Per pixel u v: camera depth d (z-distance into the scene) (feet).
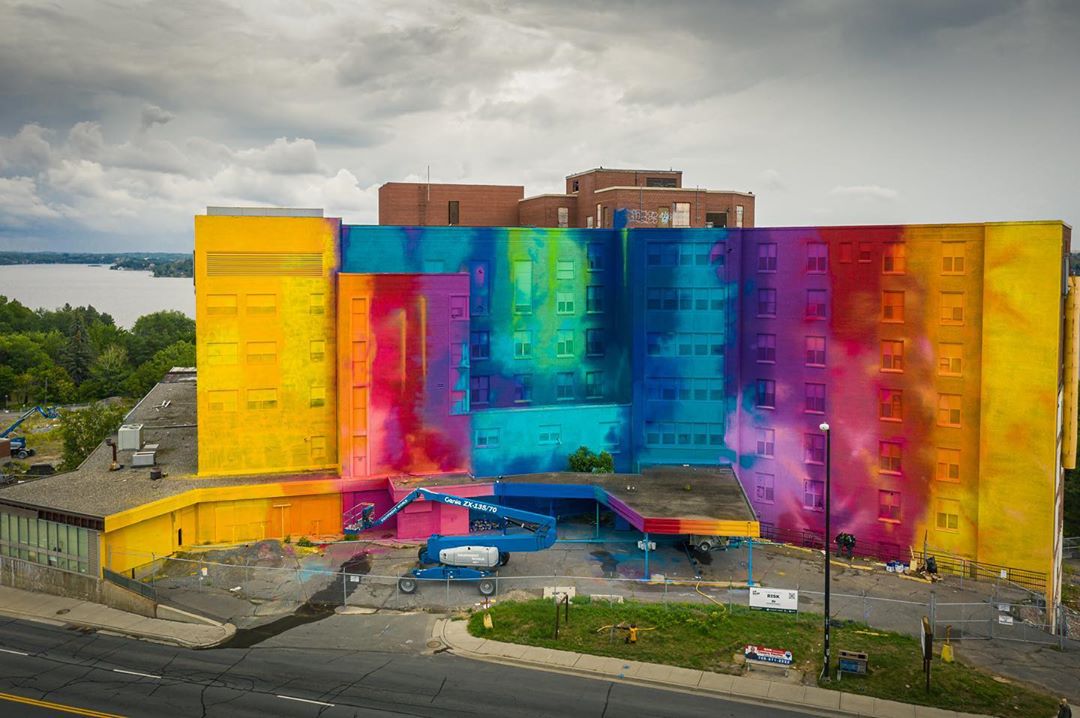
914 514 200.44
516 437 218.38
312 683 128.57
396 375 206.18
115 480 198.70
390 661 137.28
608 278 234.38
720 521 175.42
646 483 205.87
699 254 221.46
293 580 173.17
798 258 211.82
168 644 145.48
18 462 305.94
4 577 176.04
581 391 235.40
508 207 298.15
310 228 205.16
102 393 515.91
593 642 142.82
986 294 189.47
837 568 190.29
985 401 190.60
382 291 203.41
